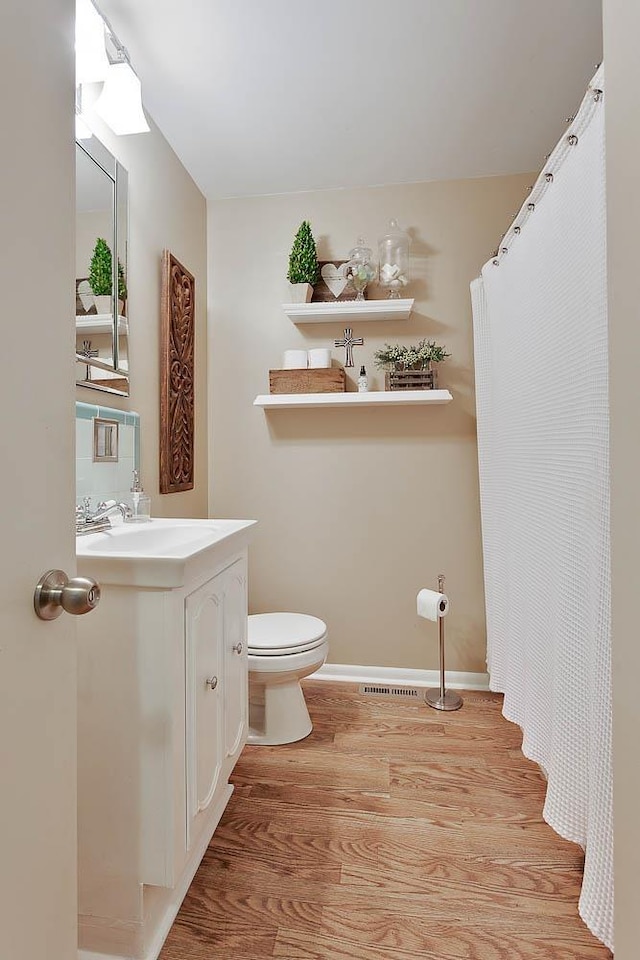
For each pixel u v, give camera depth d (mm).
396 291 2467
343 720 2195
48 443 661
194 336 2418
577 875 1361
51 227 663
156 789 1084
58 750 679
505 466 2041
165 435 2094
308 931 1193
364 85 1887
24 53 608
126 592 1091
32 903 629
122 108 1542
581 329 1313
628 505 797
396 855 1425
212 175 2463
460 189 2527
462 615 2539
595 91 1167
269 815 1588
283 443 2643
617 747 842
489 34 1655
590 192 1248
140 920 1101
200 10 1547
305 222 2465
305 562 2631
